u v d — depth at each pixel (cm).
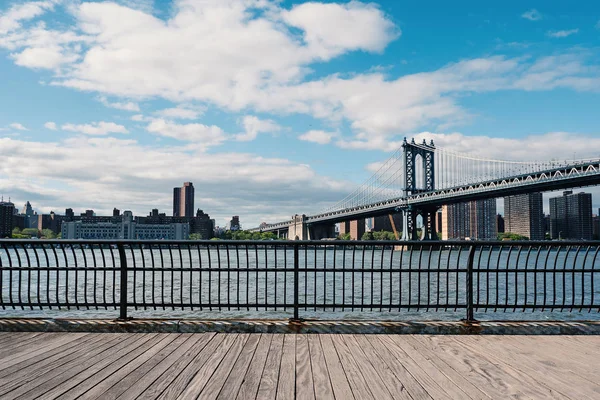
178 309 1673
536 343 555
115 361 468
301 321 611
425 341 561
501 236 19075
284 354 497
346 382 409
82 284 2675
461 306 639
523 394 385
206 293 2172
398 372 439
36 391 381
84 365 453
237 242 641
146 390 385
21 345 530
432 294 2531
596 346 543
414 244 639
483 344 548
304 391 386
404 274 3616
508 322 617
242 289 2364
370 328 596
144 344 537
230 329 599
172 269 644
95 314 1534
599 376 433
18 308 1619
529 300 2184
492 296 2298
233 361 470
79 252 5203
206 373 430
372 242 640
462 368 454
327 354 499
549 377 429
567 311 1803
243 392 382
